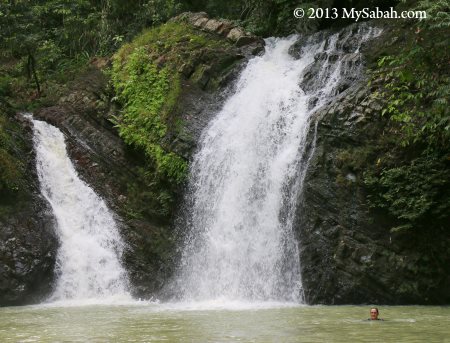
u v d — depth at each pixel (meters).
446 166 13.40
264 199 15.36
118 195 17.70
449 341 7.74
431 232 13.47
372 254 13.46
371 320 10.17
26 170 16.95
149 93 18.84
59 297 15.53
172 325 9.72
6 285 14.62
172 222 17.06
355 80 16.05
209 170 16.81
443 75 13.85
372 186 13.70
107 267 16.41
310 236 14.05
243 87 18.47
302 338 8.05
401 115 13.24
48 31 26.16
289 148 15.51
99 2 27.00
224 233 15.74
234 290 14.98
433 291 13.34
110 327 9.60
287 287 14.23
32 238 15.48
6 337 8.66
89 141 18.70
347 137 14.24
